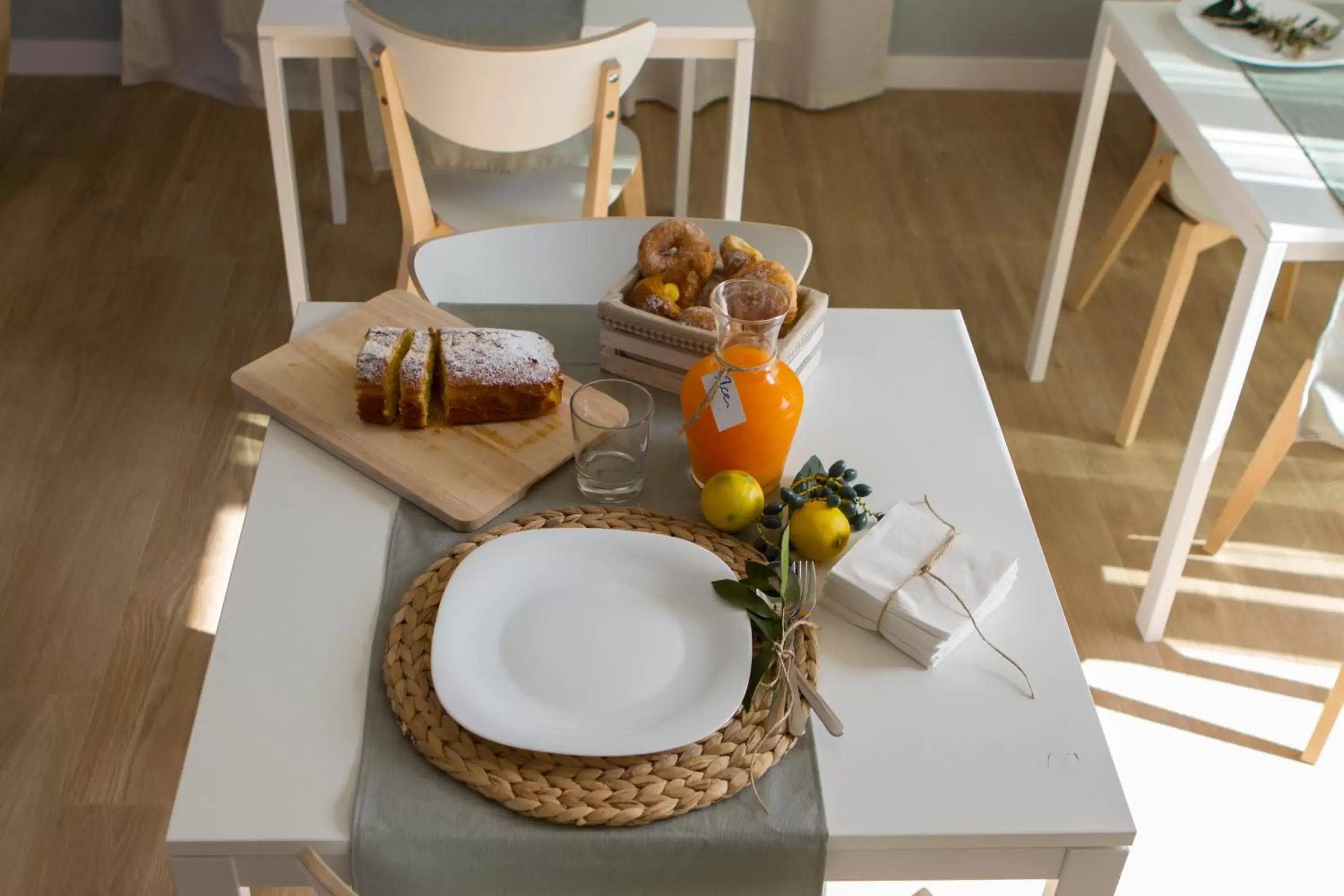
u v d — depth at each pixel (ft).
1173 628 6.99
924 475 4.38
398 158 6.68
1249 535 7.59
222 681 3.54
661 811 3.22
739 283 4.02
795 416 4.04
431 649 3.51
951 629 3.59
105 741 6.09
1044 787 3.37
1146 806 6.09
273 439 4.37
